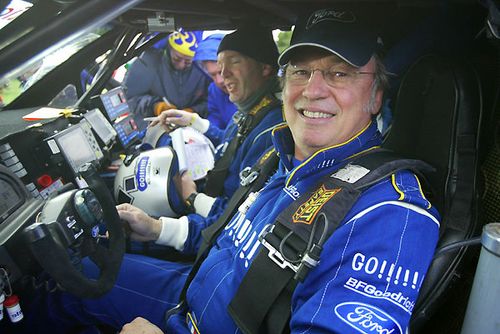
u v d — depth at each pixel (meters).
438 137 1.01
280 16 1.41
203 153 2.05
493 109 0.97
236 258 1.08
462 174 0.95
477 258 0.94
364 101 1.02
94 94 1.96
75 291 0.86
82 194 0.90
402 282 0.77
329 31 0.98
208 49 2.82
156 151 1.79
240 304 0.95
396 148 1.14
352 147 1.02
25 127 1.39
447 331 0.98
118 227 1.01
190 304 1.17
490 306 0.70
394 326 0.72
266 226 0.98
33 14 0.61
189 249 1.49
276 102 1.69
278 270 0.90
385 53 1.13
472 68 0.98
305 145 1.10
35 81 1.79
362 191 0.89
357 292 0.77
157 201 1.71
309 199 0.94
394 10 1.15
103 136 1.85
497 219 0.94
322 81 1.01
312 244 0.85
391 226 0.82
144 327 1.06
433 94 1.03
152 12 1.42
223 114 3.06
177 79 3.36
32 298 1.24
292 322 0.81
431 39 1.08
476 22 1.00
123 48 1.81
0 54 0.56
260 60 1.68
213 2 1.34
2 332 1.22
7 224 0.84
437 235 0.84
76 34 0.58
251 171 1.38
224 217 1.34
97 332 1.32
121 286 1.34
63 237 0.82
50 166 1.42
